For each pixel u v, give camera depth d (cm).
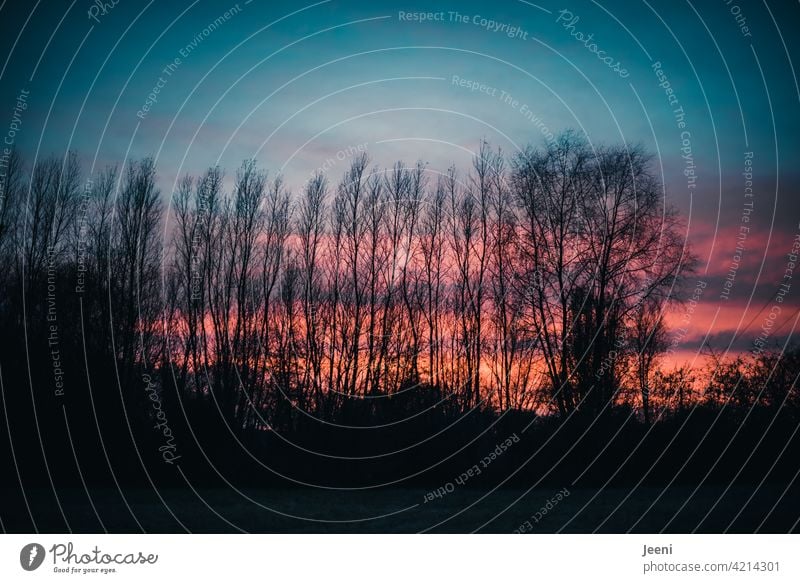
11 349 3300
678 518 2772
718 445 3453
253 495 3045
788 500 3042
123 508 2733
